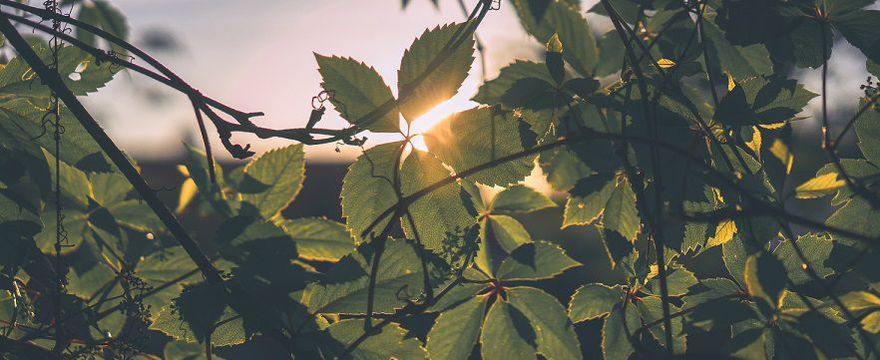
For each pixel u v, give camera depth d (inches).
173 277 32.8
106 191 33.7
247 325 29.5
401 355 29.7
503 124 29.1
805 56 30.1
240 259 29.8
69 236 33.6
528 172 29.2
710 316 29.0
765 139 29.8
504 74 30.0
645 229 31.1
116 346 31.3
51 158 32.8
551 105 30.2
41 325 31.7
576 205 30.8
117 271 33.5
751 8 29.7
